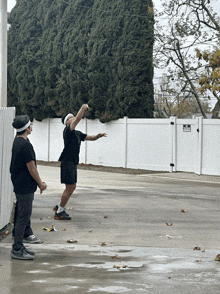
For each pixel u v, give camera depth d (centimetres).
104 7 2242
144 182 1564
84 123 2322
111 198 1190
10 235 769
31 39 2662
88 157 2292
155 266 592
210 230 825
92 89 2209
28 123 633
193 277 547
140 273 561
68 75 2347
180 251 673
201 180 1641
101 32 2220
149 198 1200
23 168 620
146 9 2084
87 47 2280
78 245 707
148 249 684
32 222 882
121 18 2152
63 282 522
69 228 833
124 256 641
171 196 1241
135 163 2062
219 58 1984
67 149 891
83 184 1481
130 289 501
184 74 2219
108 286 510
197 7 2186
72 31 2392
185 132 1878
